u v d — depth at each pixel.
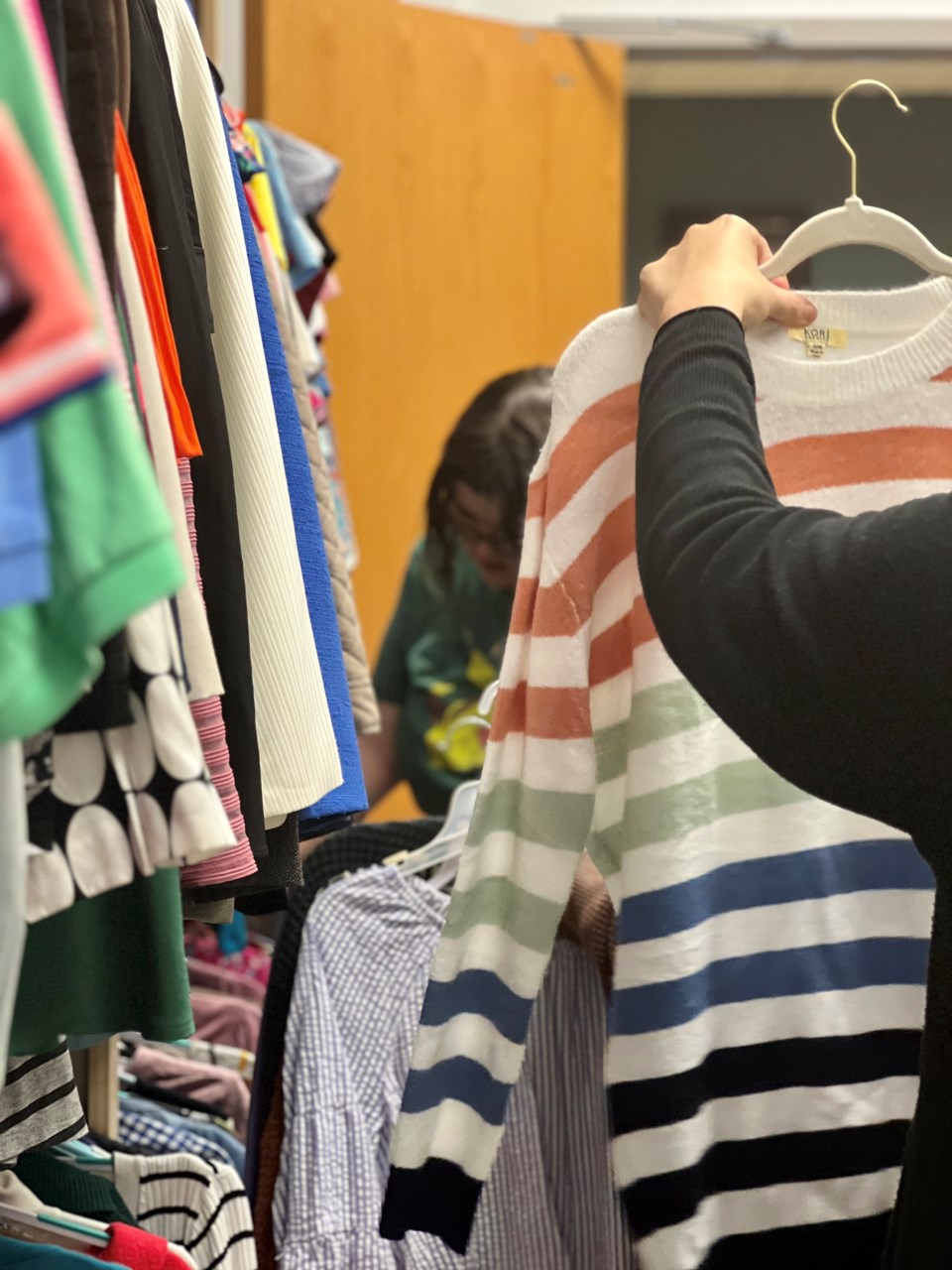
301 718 0.97
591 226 3.28
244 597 0.92
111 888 0.70
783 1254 1.00
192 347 0.90
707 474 0.73
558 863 0.95
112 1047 1.37
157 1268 0.97
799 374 0.95
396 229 3.04
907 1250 0.76
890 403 0.96
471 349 3.14
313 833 1.11
